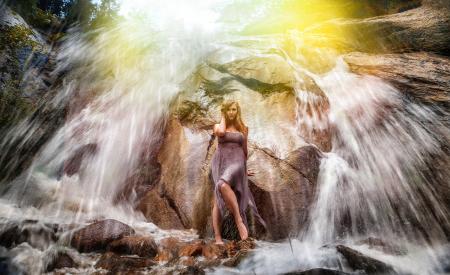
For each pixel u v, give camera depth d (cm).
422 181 556
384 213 544
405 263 368
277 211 495
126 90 796
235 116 507
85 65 896
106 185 659
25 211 550
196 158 569
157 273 337
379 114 657
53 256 370
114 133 714
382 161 600
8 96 753
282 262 366
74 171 686
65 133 743
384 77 721
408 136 614
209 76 730
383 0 1176
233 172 470
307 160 540
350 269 338
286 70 722
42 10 1103
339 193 538
